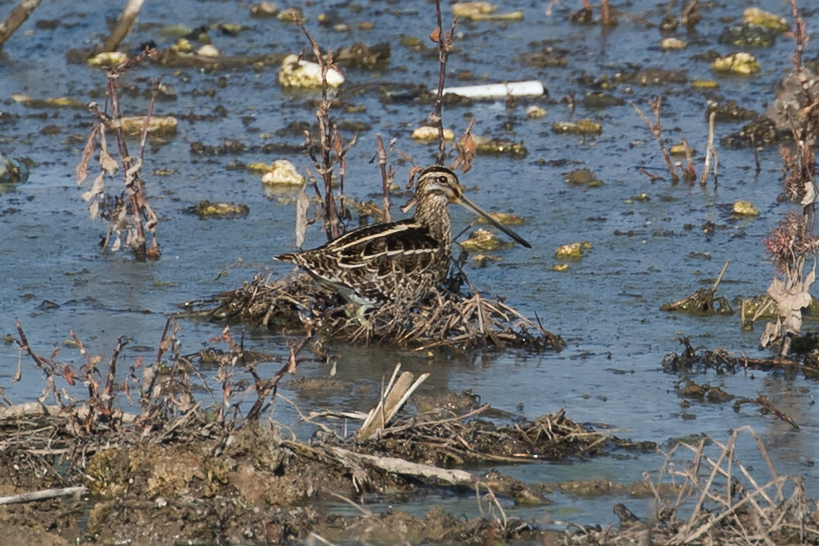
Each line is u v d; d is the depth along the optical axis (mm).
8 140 18688
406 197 16250
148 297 13078
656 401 10508
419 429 9531
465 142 13328
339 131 19109
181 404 9242
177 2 27969
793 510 8094
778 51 23578
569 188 16875
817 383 10922
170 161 17953
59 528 8320
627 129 19438
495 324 12109
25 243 14734
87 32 25125
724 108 19750
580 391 10727
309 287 12594
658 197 16453
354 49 22859
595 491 8859
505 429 9703
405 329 12039
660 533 7977
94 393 9328
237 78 22422
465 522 8312
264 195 16562
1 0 26828
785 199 16188
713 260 14188
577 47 24094
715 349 11398
